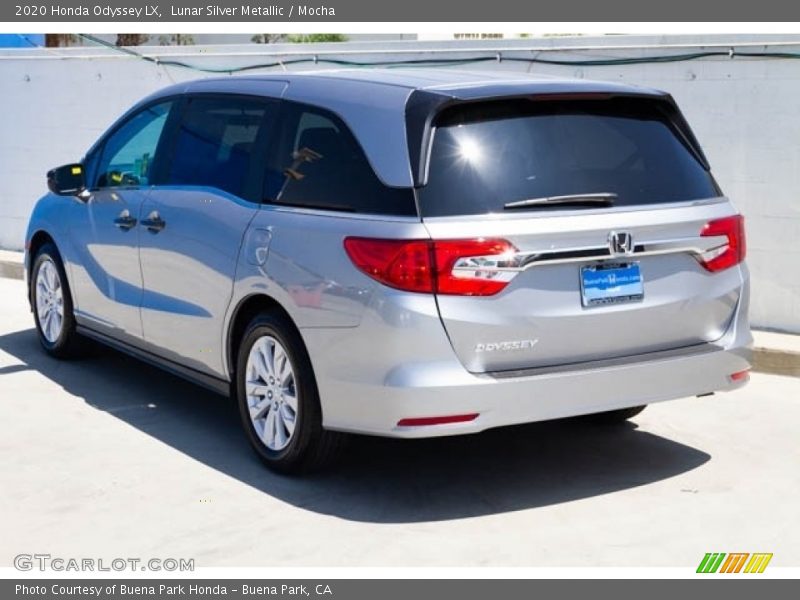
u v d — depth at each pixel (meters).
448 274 5.08
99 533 5.25
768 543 5.12
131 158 7.23
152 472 6.00
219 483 5.84
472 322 5.11
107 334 7.41
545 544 5.11
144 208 6.84
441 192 5.18
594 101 5.65
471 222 5.13
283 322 5.69
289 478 5.90
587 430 6.73
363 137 5.48
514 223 5.17
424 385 5.07
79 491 5.75
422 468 6.07
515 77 5.82
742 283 5.83
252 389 5.99
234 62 11.05
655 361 5.49
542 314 5.23
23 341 8.79
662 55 8.70
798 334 8.44
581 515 5.44
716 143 8.58
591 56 9.02
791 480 5.90
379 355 5.15
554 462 6.18
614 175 5.52
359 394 5.26
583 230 5.26
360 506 5.54
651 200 5.55
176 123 6.90
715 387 5.73
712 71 8.52
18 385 7.58
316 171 5.68
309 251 5.48
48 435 6.60
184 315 6.46
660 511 5.49
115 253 7.13
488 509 5.51
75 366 8.06
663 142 5.77
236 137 6.34
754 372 8.00
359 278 5.22
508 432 6.68
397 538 5.17
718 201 5.80
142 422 6.84
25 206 12.84
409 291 5.08
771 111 8.33
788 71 8.22
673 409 7.13
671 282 5.57
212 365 6.31
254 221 5.89
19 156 12.80
